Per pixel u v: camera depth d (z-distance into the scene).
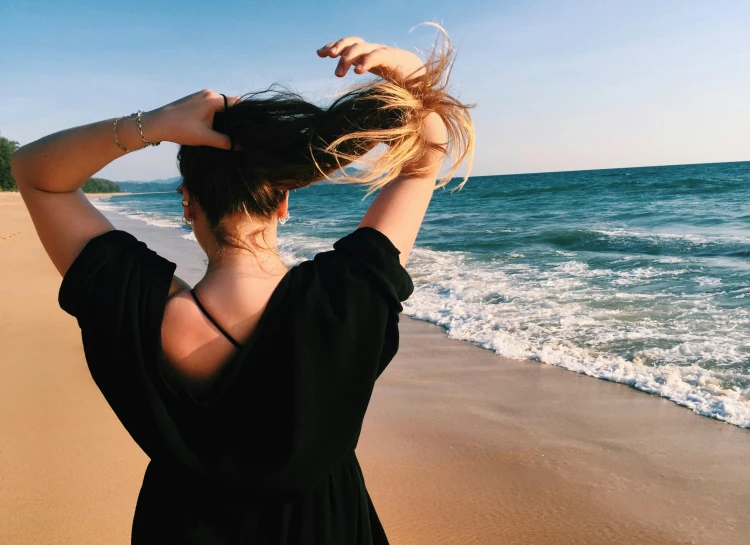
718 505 3.38
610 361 5.75
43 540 3.01
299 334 0.90
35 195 0.97
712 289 8.38
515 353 6.24
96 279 0.92
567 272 10.54
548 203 34.31
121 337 0.89
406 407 4.96
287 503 0.92
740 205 24.48
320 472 0.90
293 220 29.20
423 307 8.38
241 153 0.92
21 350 6.15
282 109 0.95
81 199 1.00
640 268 10.55
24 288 9.61
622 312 7.37
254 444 0.88
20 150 0.95
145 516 0.97
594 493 3.53
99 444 4.02
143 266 0.94
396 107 0.92
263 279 0.95
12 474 3.63
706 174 54.34
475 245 16.05
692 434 4.27
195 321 0.92
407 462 3.97
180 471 0.90
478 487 3.62
